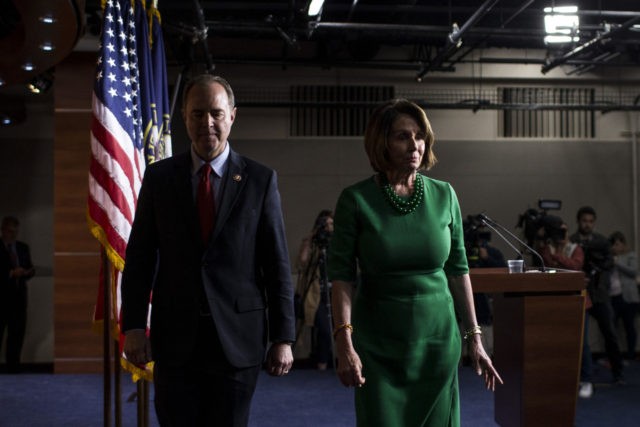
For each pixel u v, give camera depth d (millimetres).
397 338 2137
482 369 2215
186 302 2078
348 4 6793
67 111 7129
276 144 8320
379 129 2197
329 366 7453
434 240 2152
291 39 6133
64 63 7148
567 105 7992
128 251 2176
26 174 8195
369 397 2121
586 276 6238
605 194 8516
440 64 7148
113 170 3152
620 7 7422
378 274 2154
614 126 8555
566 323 3836
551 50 7770
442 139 8430
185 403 2088
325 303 7086
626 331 7559
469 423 4773
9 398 5711
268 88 8328
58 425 4809
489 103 7938
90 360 6980
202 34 5914
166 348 2086
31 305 8094
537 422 3807
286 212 8297
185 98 2201
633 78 8570
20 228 8172
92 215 3117
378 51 8188
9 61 5145
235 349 2068
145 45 3701
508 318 4039
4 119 7754
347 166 8375
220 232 2119
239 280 2121
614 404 5395
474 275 3740
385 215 2156
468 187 8422
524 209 8445
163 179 2170
